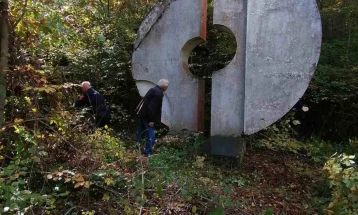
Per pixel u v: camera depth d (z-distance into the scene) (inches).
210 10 358.9
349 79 305.1
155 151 237.3
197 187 161.2
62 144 160.2
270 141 261.4
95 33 340.2
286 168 217.9
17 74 156.1
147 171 162.6
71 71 325.1
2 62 145.5
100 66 339.0
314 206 166.6
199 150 230.2
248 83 226.4
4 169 125.3
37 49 172.9
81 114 201.6
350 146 261.3
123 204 135.9
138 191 139.5
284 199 173.3
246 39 226.4
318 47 209.9
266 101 222.4
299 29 213.8
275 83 219.9
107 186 145.6
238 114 232.4
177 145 246.2
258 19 223.1
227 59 343.9
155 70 273.4
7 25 145.6
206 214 142.9
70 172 133.4
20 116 158.4
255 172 209.6
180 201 148.9
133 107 349.4
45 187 142.4
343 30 371.9
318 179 197.6
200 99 262.7
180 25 262.4
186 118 262.7
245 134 228.1
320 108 318.0
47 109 164.4
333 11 370.3
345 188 144.7
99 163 154.4
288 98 217.3
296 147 249.6
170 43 267.0
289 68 216.5
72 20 177.2
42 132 160.1
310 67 211.8
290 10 215.5
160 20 269.9
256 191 180.2
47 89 146.4
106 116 245.9
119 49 341.7
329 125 316.5
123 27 358.6
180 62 264.5
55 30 163.8
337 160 161.3
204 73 352.2
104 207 138.7
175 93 266.5
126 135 295.0
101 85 339.3
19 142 146.6
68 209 135.0
